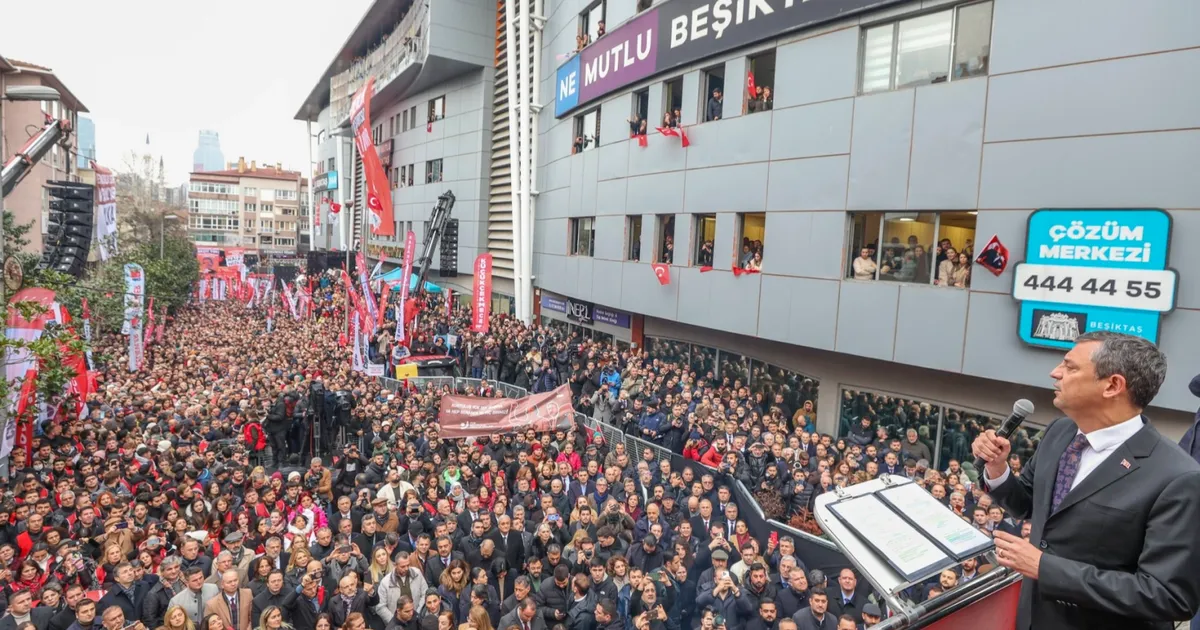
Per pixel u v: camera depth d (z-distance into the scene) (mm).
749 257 16766
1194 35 9734
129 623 7777
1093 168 10719
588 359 20688
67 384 14938
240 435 16281
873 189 13711
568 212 26328
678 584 9344
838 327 14422
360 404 17766
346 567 8969
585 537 9812
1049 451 2502
